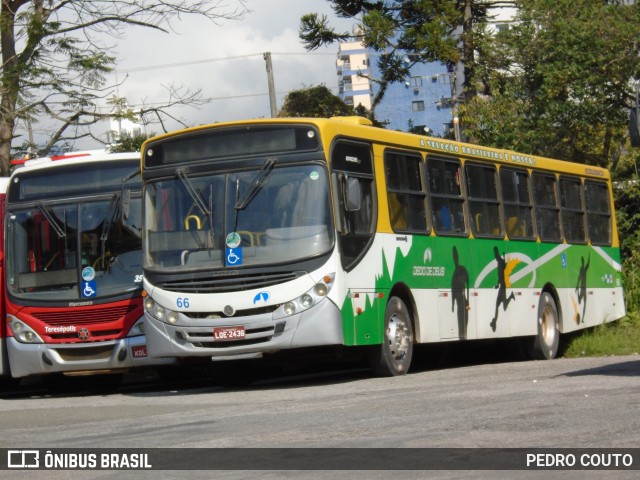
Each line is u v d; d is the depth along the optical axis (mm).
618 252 26688
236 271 15367
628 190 33469
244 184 15664
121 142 29484
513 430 8906
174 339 15711
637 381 12656
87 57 27391
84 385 20922
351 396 13055
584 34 35094
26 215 18531
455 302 18781
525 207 22141
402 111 95625
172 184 16031
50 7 28547
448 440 8508
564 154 36625
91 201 18375
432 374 17000
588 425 9000
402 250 17188
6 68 27266
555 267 23125
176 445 9086
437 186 18781
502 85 38250
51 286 18156
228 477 7352
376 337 16188
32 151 28875
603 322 25484
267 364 16953
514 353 23062
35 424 11922
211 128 15953
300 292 15156
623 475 6883
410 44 42344
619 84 35531
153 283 15867
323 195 15430
